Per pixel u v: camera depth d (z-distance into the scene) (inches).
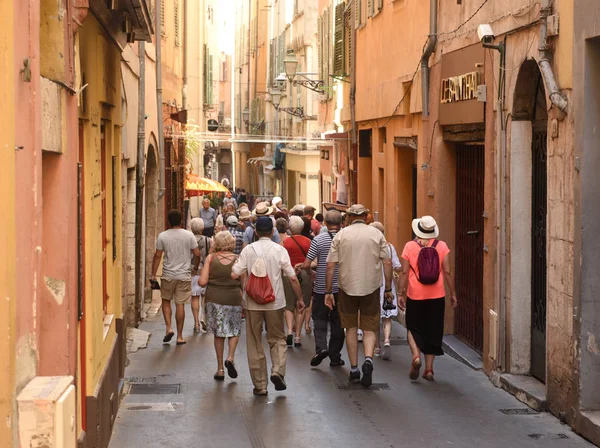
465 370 742.5
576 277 536.1
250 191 3814.0
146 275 1266.0
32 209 285.6
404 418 573.9
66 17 365.7
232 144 4074.8
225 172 4601.4
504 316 684.7
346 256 672.4
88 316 452.8
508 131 676.7
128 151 914.7
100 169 525.7
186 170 1800.0
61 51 352.5
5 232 246.2
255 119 3508.9
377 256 674.8
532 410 597.6
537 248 658.2
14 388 252.8
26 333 273.4
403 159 1138.7
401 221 1143.0
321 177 2031.3
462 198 871.7
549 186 587.8
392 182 1155.9
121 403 610.5
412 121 1038.4
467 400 628.1
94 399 446.6
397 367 754.2
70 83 375.6
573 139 542.9
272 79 3046.3
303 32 2269.9
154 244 1286.9
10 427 248.7
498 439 524.7
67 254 374.3
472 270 831.7
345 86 1626.5
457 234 888.3
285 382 685.9
